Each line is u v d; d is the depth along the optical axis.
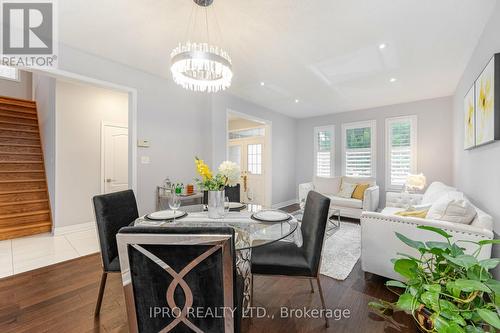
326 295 2.00
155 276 0.94
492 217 1.96
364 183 4.82
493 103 1.91
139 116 3.22
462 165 3.40
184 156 3.78
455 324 1.06
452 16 2.06
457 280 1.08
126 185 4.44
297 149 6.55
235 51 2.69
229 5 1.91
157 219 1.83
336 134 5.81
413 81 3.62
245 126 6.29
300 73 3.32
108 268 1.68
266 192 5.70
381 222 2.12
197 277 0.94
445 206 2.00
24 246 3.08
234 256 0.96
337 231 3.76
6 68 5.43
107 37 2.42
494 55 1.87
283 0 1.85
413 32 2.30
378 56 2.81
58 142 3.64
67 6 1.94
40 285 2.11
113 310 1.76
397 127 4.94
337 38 2.41
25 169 4.20
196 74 2.26
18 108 4.91
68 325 1.60
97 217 1.71
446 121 4.38
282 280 2.27
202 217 1.97
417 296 1.25
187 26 2.22
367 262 2.20
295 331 1.57
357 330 1.58
